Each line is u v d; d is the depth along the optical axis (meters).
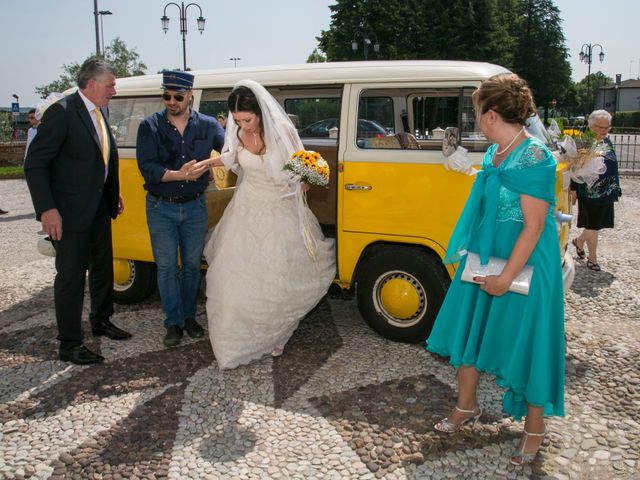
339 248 4.27
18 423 3.27
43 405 3.47
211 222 5.01
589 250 6.16
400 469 2.81
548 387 2.65
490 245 2.68
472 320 2.81
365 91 4.17
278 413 3.35
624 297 5.27
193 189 4.20
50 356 4.17
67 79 27.81
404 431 3.13
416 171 3.92
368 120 4.24
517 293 2.61
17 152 21.41
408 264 4.08
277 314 3.92
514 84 2.59
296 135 4.02
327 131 4.84
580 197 6.09
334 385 3.67
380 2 32.84
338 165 4.16
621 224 8.62
